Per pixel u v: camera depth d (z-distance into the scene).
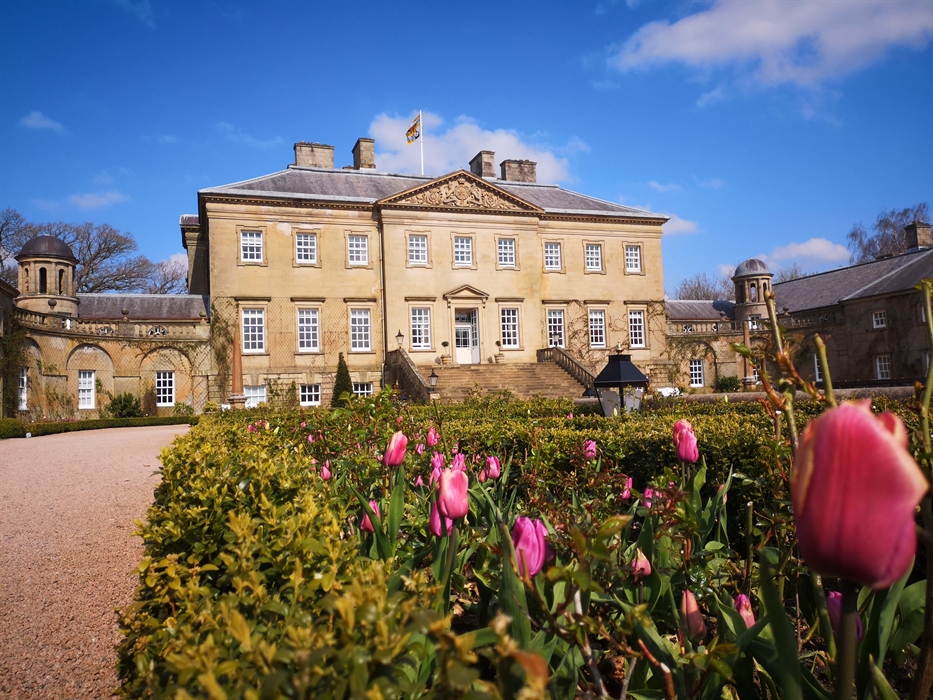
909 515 1.07
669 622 2.93
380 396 7.81
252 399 34.78
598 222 42.41
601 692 1.92
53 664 4.64
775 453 3.07
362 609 1.50
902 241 63.78
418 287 37.34
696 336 45.16
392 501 3.43
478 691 1.32
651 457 5.69
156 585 2.76
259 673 1.55
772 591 1.56
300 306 35.69
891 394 11.77
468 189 38.81
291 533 2.64
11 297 29.12
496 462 4.54
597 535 1.97
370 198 38.00
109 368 33.88
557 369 37.25
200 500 3.62
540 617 2.51
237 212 35.00
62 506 10.17
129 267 54.16
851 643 1.30
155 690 1.75
